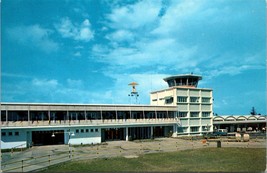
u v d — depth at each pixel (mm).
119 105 62500
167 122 69500
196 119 76188
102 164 31406
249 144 51469
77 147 50062
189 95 75500
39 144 54031
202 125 77250
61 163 31875
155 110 68125
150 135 68250
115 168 29109
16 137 50000
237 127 93125
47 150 45781
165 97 76438
